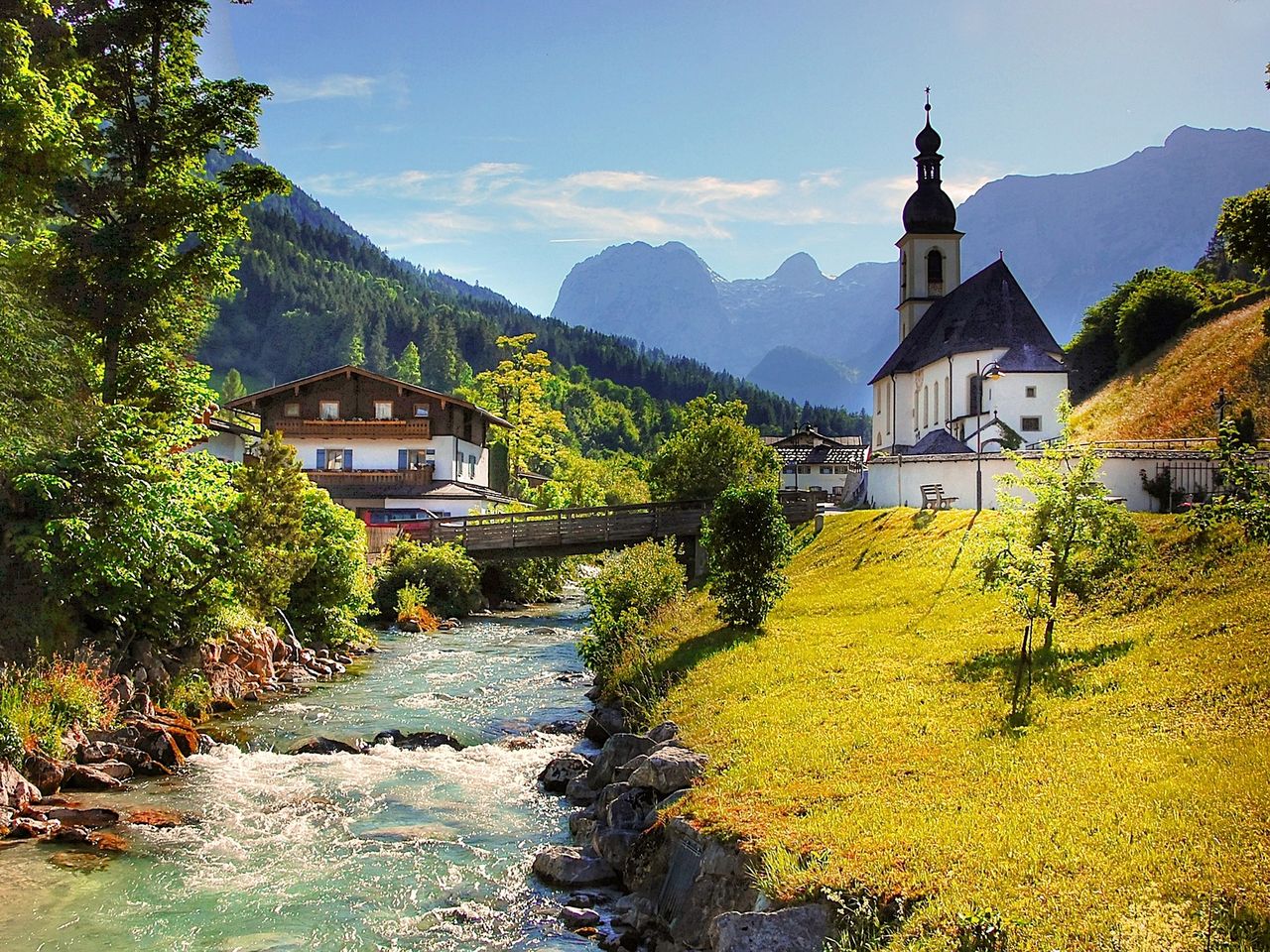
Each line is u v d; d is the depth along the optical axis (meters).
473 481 71.44
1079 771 10.54
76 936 10.38
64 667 17.33
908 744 12.62
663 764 13.20
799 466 112.69
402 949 10.34
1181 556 18.05
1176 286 74.81
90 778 15.49
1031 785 10.34
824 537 38.03
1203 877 7.69
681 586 29.72
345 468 64.31
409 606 41.47
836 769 12.05
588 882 12.14
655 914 10.79
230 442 51.84
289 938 10.52
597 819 13.67
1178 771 10.02
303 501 28.83
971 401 61.03
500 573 52.97
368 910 11.30
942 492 38.06
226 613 23.92
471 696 24.95
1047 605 16.19
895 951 7.61
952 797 10.37
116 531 18.27
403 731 20.42
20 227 21.52
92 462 18.39
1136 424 60.50
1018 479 17.11
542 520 49.97
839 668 17.67
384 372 198.62
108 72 23.08
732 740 14.12
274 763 17.78
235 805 15.09
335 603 31.38
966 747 12.12
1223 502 11.79
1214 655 13.45
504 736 20.50
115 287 22.59
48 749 15.56
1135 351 74.25
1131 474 32.09
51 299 21.64
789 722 14.51
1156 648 14.62
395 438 63.88
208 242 23.80
